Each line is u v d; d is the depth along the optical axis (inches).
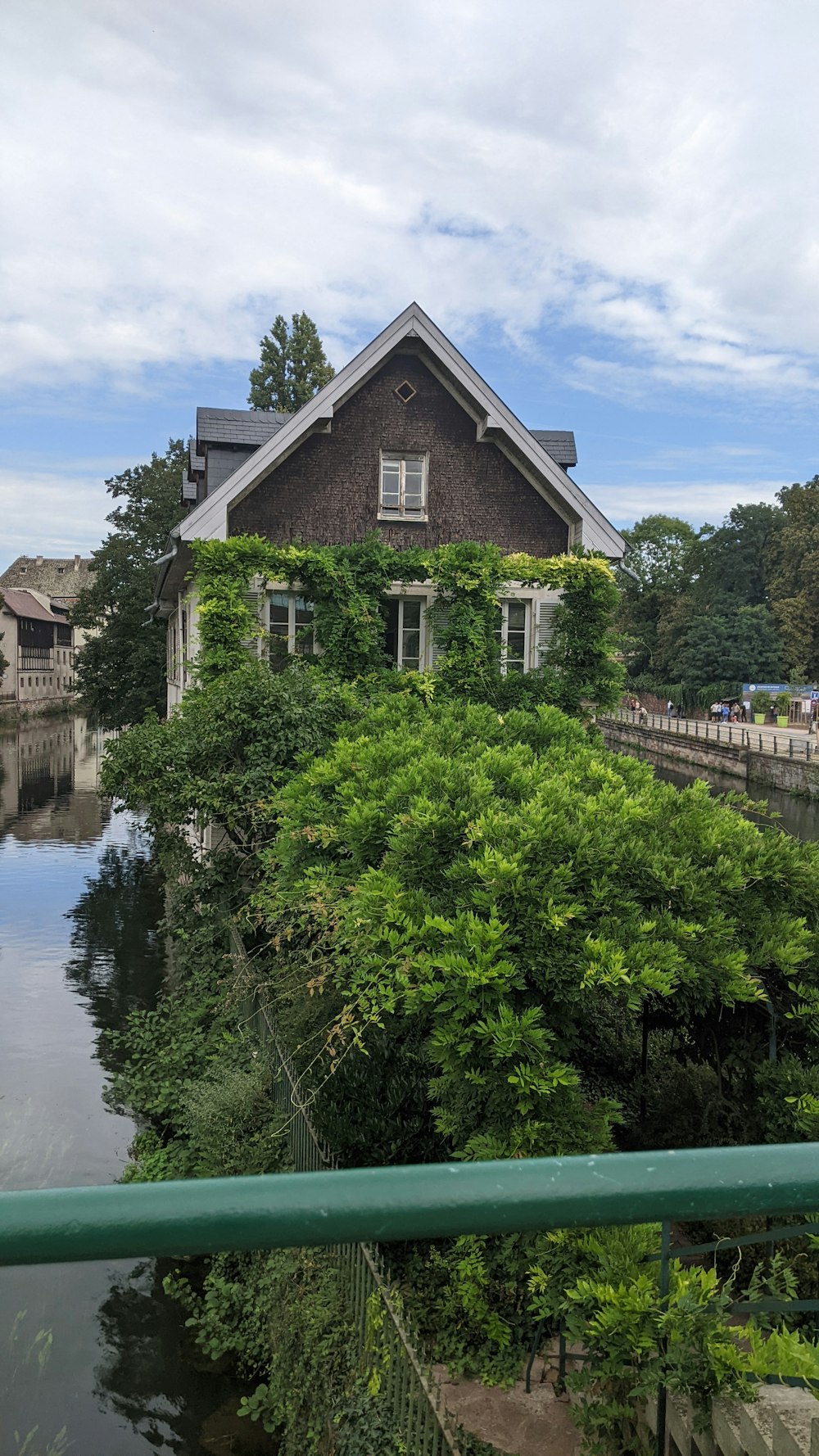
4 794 1462.8
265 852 370.3
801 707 2309.3
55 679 3814.0
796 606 2588.6
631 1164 37.2
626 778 333.7
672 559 3356.3
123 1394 264.2
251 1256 303.1
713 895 234.8
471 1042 210.7
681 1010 228.4
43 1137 404.2
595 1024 307.0
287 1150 306.0
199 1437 248.7
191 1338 289.7
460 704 612.4
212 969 503.8
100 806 1357.0
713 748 1793.8
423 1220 34.9
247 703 524.7
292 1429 232.8
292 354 1702.8
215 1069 385.4
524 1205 35.8
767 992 241.0
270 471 689.0
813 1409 121.9
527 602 718.5
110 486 1562.5
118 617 1517.0
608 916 225.3
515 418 701.3
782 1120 229.6
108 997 582.2
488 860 221.1
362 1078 279.7
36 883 882.1
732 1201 37.4
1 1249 32.4
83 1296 310.3
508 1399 210.5
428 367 708.7
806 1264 209.6
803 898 247.1
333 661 658.8
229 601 633.0
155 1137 396.5
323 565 647.1
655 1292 146.3
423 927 227.1
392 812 276.7
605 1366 154.2
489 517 722.2
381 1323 209.6
